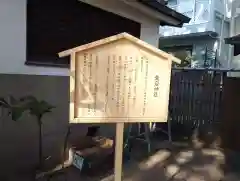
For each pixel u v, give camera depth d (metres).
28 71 3.52
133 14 5.10
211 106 5.98
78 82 1.80
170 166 4.21
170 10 4.96
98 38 4.54
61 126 3.98
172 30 11.53
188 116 6.39
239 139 5.25
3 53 3.22
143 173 3.81
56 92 3.86
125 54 1.87
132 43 1.88
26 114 3.51
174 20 5.48
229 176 3.86
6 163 3.32
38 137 3.68
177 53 11.62
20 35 3.36
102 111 1.86
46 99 3.73
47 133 3.80
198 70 6.11
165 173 3.87
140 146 5.31
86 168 3.61
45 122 3.76
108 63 1.84
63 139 4.02
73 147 3.95
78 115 1.82
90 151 3.79
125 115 1.91
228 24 10.85
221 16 10.59
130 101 1.92
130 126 4.70
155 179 3.60
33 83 3.55
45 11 3.70
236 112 5.35
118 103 1.89
